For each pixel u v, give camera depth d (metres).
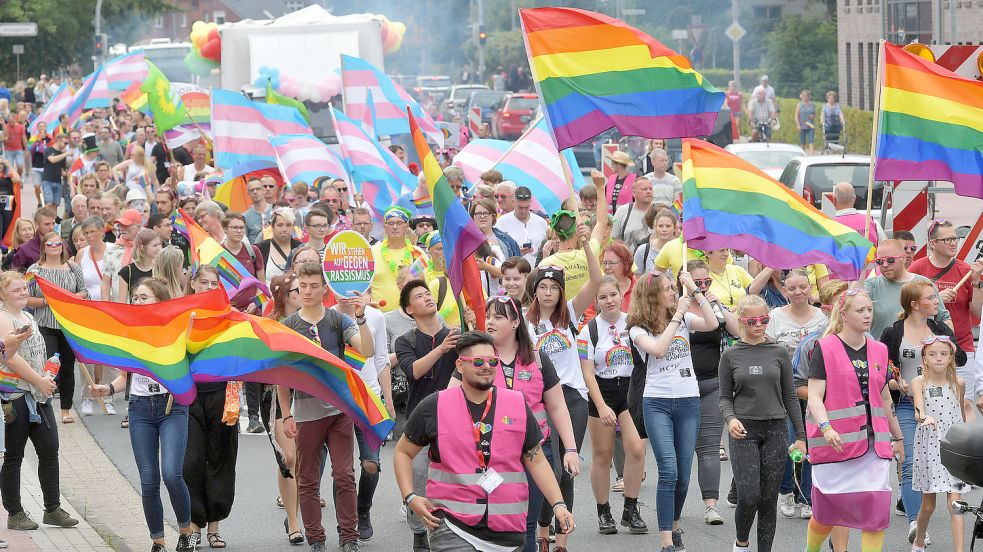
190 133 54.81
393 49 65.06
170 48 93.31
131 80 70.00
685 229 25.12
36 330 23.27
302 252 24.05
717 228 25.44
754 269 31.88
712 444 23.67
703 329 22.61
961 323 27.30
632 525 23.23
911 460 22.25
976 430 13.41
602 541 22.77
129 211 33.31
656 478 27.44
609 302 22.83
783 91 139.00
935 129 26.89
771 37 142.00
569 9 24.89
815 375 20.17
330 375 21.20
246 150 46.84
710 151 25.70
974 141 26.81
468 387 16.00
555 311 21.64
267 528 23.98
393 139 64.44
